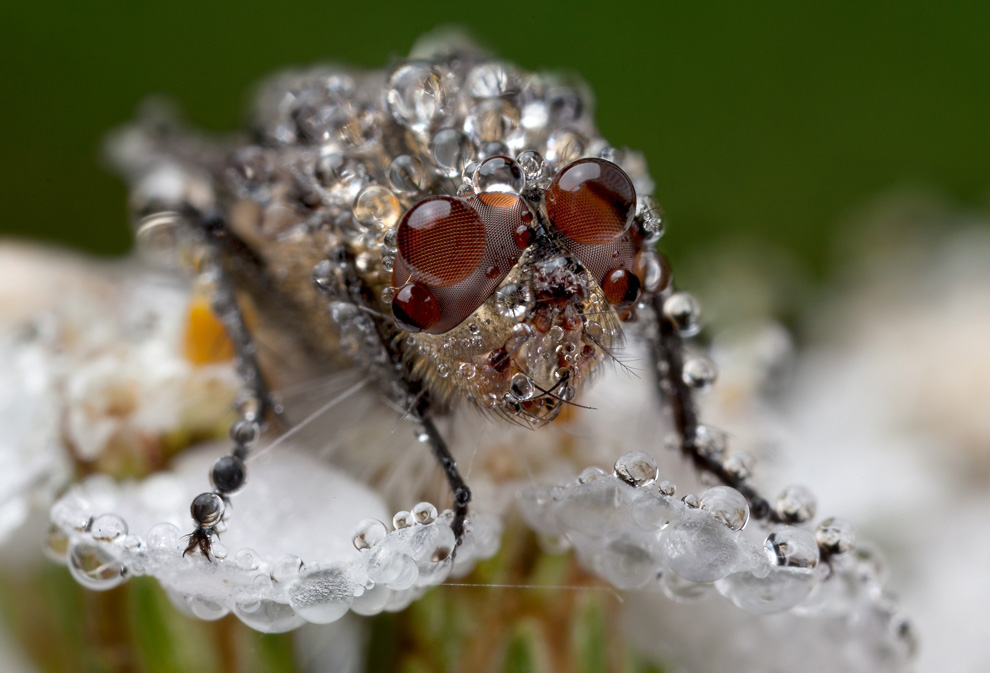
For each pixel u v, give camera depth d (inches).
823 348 1.9
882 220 2.3
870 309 2.0
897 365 1.8
